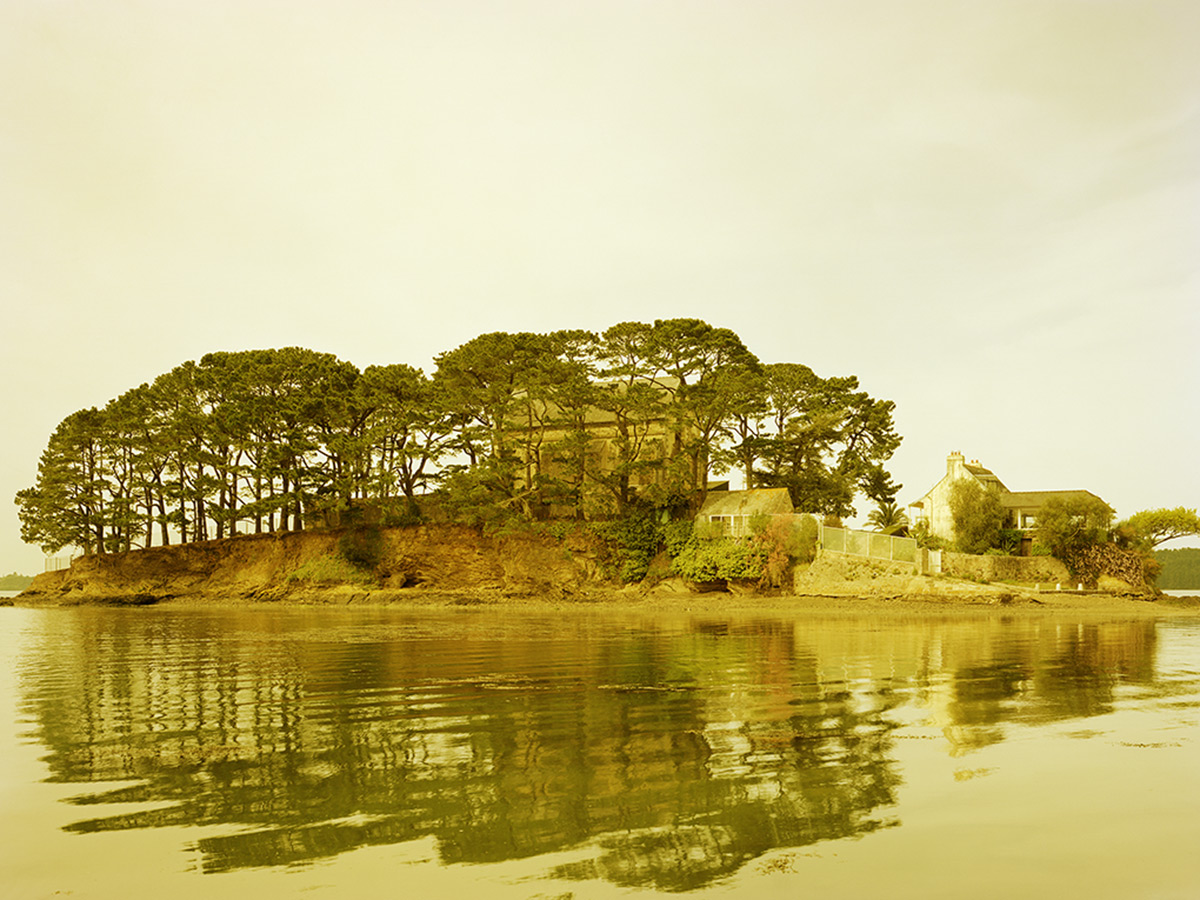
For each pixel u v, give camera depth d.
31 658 23.98
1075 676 17.84
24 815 8.09
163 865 6.78
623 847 7.12
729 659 21.80
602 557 65.62
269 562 73.81
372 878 6.47
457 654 23.84
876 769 9.57
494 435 67.19
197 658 23.50
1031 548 69.25
